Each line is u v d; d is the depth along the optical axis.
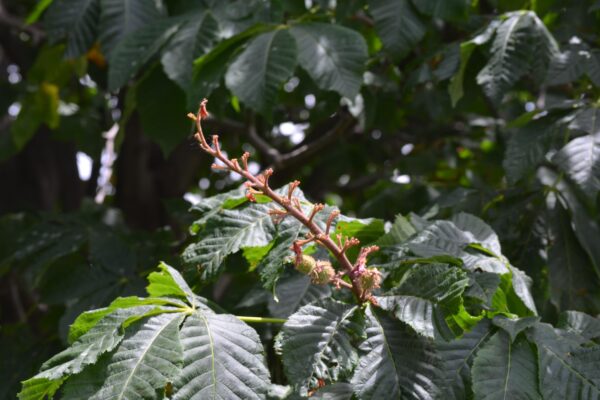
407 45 1.74
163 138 1.81
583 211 1.75
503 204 1.76
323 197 3.18
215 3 1.78
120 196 2.95
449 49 1.80
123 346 1.18
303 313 1.23
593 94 1.76
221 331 1.21
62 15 1.86
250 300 1.55
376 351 1.22
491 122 2.59
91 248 1.81
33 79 2.44
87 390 1.16
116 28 1.80
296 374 1.20
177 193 2.99
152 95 1.80
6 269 2.08
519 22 1.70
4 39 2.97
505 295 1.39
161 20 1.76
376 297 1.26
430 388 1.21
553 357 1.24
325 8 1.84
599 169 1.53
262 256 1.38
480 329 1.27
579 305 1.67
